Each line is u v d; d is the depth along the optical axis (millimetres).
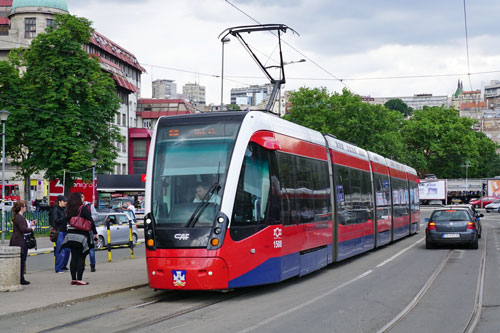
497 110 178375
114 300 11953
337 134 70438
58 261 16719
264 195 12633
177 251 11531
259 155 12688
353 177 20047
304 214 14734
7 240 30625
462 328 9039
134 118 87250
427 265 18438
